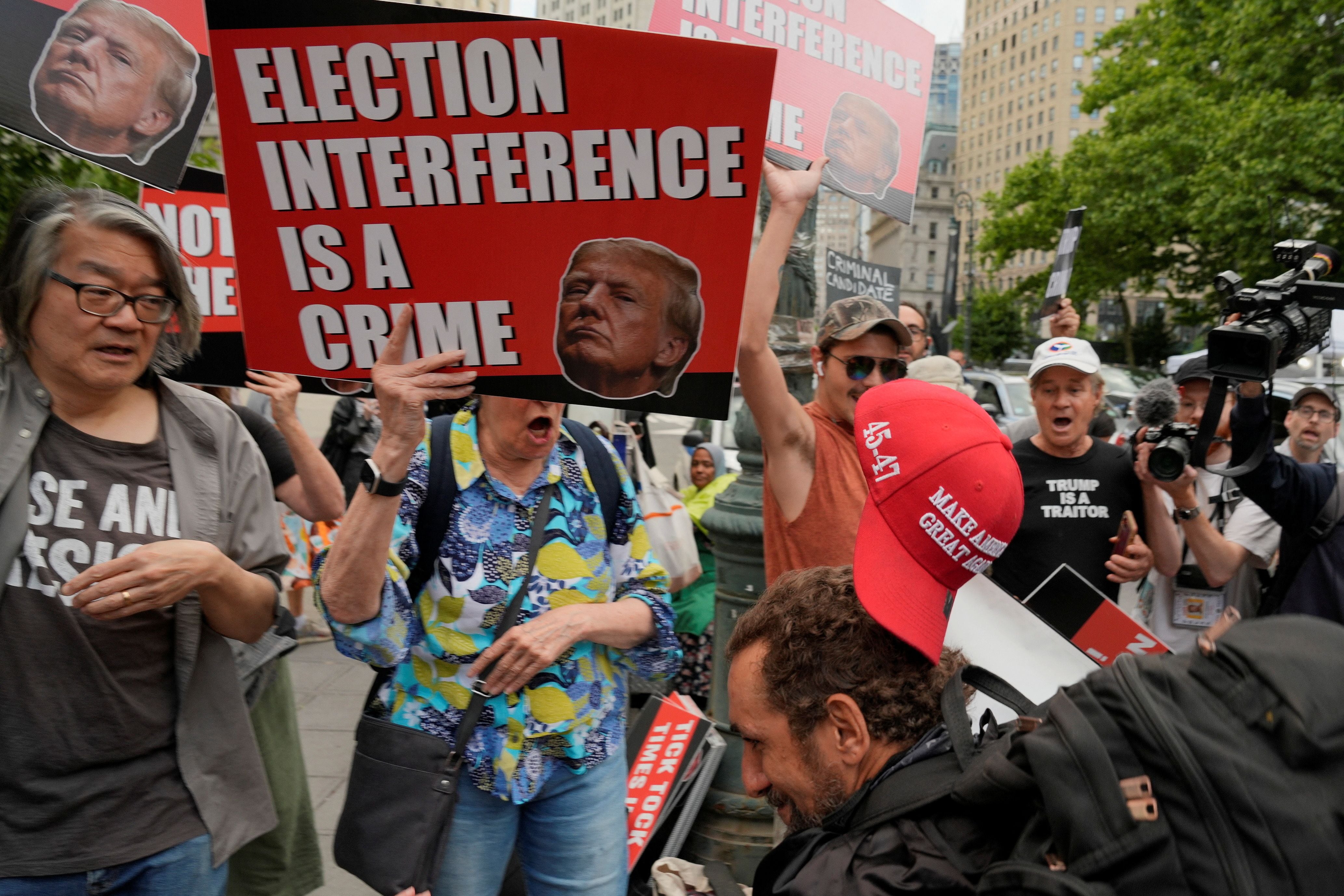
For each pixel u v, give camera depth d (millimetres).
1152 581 3668
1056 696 957
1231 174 22469
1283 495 2875
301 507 2844
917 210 117312
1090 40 99625
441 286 1626
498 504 2137
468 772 2105
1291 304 2393
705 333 1616
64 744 1724
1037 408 3289
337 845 2100
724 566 3482
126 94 2164
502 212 1580
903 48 2459
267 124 1544
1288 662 848
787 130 2330
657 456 15375
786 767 1260
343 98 1522
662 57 1489
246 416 2799
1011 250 40406
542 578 2135
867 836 1122
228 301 2695
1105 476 3227
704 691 4332
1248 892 767
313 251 1615
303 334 1664
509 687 2057
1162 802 827
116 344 1709
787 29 2324
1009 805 993
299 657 5777
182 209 2633
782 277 3922
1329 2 21297
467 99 1520
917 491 1237
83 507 1760
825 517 2449
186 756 1869
